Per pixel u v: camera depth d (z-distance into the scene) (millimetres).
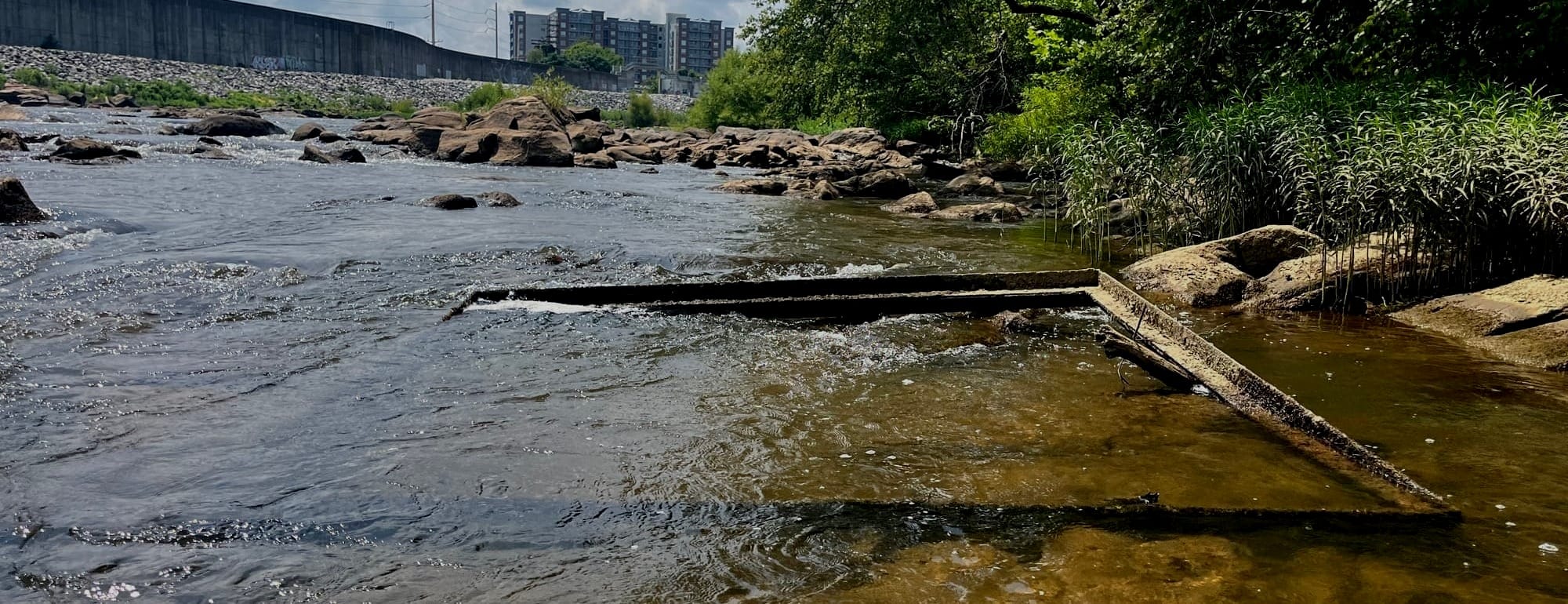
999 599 2848
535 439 4145
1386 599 2844
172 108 43188
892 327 6449
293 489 3586
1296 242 8195
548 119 24969
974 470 3836
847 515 3422
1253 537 3236
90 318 6164
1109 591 2891
